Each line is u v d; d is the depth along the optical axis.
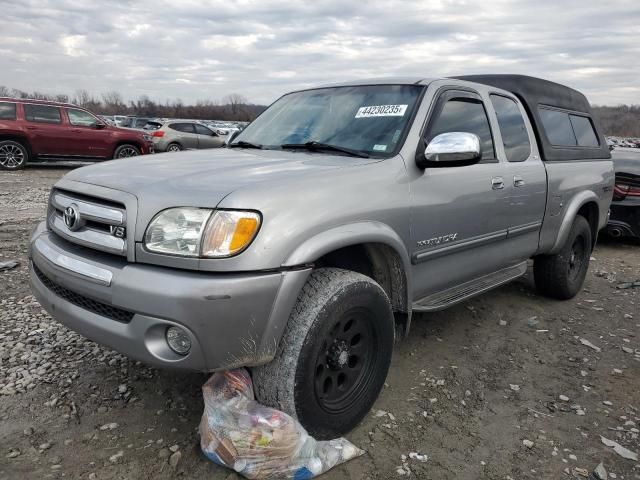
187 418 2.81
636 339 4.24
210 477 2.36
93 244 2.46
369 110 3.45
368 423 2.87
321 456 2.45
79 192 2.60
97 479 2.34
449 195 3.30
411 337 4.02
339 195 2.60
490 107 3.94
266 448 2.29
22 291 4.56
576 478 2.52
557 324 4.46
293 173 2.59
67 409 2.85
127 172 2.69
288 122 3.75
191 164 2.83
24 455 2.47
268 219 2.28
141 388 3.08
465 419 2.96
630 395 3.32
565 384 3.43
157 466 2.43
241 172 2.58
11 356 3.39
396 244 2.86
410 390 3.24
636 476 2.54
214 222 2.21
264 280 2.23
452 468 2.54
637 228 7.66
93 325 2.40
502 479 2.49
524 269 4.51
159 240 2.26
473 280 3.92
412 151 3.11
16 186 11.34
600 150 5.44
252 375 2.45
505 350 3.90
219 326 2.18
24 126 14.27
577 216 5.01
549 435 2.85
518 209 4.04
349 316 2.60
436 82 3.55
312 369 2.41
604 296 5.35
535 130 4.46
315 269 2.62
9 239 6.30
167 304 2.15
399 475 2.47
